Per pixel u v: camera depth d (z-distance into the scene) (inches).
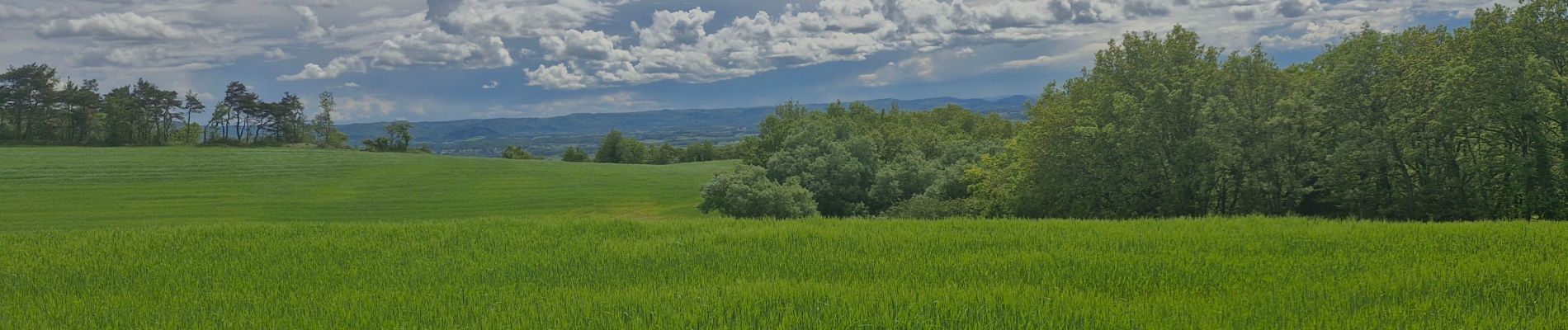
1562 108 1080.8
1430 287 331.3
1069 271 407.5
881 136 2822.3
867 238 553.3
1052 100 1672.0
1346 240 499.2
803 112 3688.5
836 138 2578.7
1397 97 1223.5
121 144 4667.8
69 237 640.4
